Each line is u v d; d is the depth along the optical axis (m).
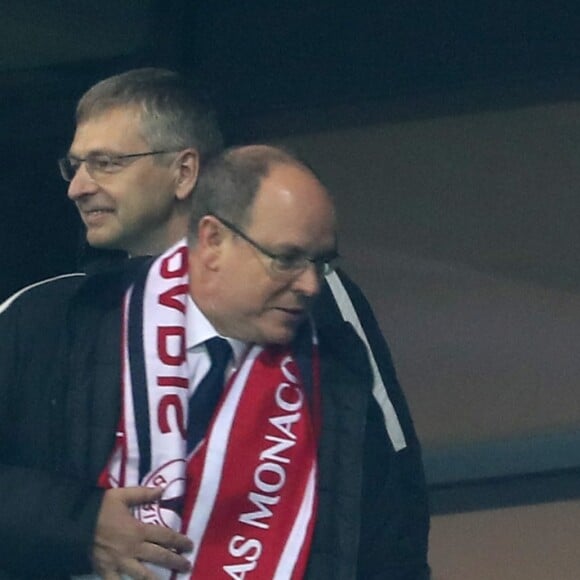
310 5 12.23
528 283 11.50
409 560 7.12
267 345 6.89
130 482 6.61
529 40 11.45
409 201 11.92
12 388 6.84
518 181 11.61
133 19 12.97
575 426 11.18
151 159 7.73
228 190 6.63
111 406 6.71
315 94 12.20
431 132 11.88
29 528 6.48
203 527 6.58
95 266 7.43
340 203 12.12
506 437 11.35
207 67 12.56
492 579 11.19
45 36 13.26
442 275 11.76
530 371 11.38
